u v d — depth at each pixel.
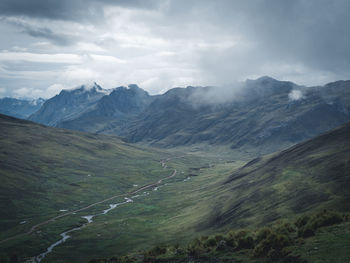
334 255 26.48
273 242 32.22
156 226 133.62
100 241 115.50
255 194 118.25
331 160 119.44
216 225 103.50
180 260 37.91
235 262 32.41
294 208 84.81
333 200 76.75
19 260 99.19
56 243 118.06
